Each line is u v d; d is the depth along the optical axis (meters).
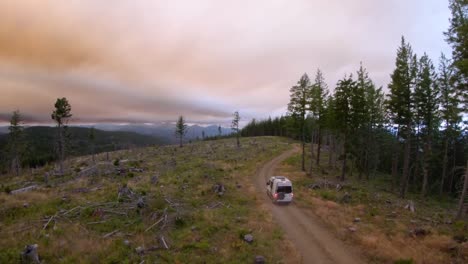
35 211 21.03
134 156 71.56
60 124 51.97
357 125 38.53
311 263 14.36
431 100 35.91
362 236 17.53
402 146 45.72
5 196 25.98
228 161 54.62
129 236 16.53
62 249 14.20
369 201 25.97
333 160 60.12
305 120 46.06
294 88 44.50
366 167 50.22
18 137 69.00
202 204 24.78
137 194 24.86
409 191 44.25
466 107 21.69
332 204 24.91
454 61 20.80
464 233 17.72
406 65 33.62
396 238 17.16
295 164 53.03
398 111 34.91
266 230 18.80
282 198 25.97
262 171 45.72
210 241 16.14
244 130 170.00
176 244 15.37
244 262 13.77
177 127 98.50
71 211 20.55
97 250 14.18
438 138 43.81
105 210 20.64
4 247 14.21
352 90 38.19
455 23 20.05
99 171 42.38
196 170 42.00
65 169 53.72
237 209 23.48
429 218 21.42
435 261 14.11
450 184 45.97
